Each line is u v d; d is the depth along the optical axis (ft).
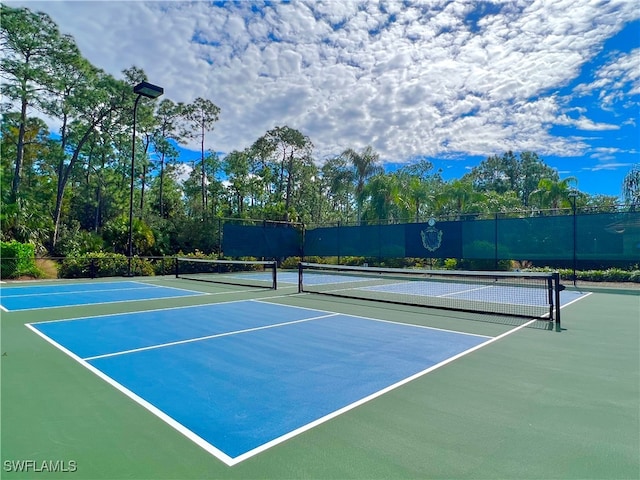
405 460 8.38
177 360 15.88
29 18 73.46
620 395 12.05
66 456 8.62
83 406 11.34
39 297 34.83
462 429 9.81
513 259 47.91
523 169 171.83
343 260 66.33
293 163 125.29
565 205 71.61
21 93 73.72
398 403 11.46
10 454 8.70
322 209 141.49
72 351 17.26
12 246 50.98
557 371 14.39
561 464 8.20
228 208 114.01
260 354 16.75
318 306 30.14
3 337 19.92
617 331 21.16
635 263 45.34
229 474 7.89
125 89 88.33
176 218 88.84
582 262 46.75
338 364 15.30
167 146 112.78
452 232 52.24
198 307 29.63
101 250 63.05
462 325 22.88
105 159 101.24
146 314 26.55
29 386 12.96
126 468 8.13
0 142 85.71
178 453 8.73
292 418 10.50
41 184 103.60
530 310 28.07
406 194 79.30
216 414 10.77
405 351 17.17
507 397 11.90
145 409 11.12
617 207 43.45
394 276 56.80
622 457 8.47
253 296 35.96
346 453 8.69
